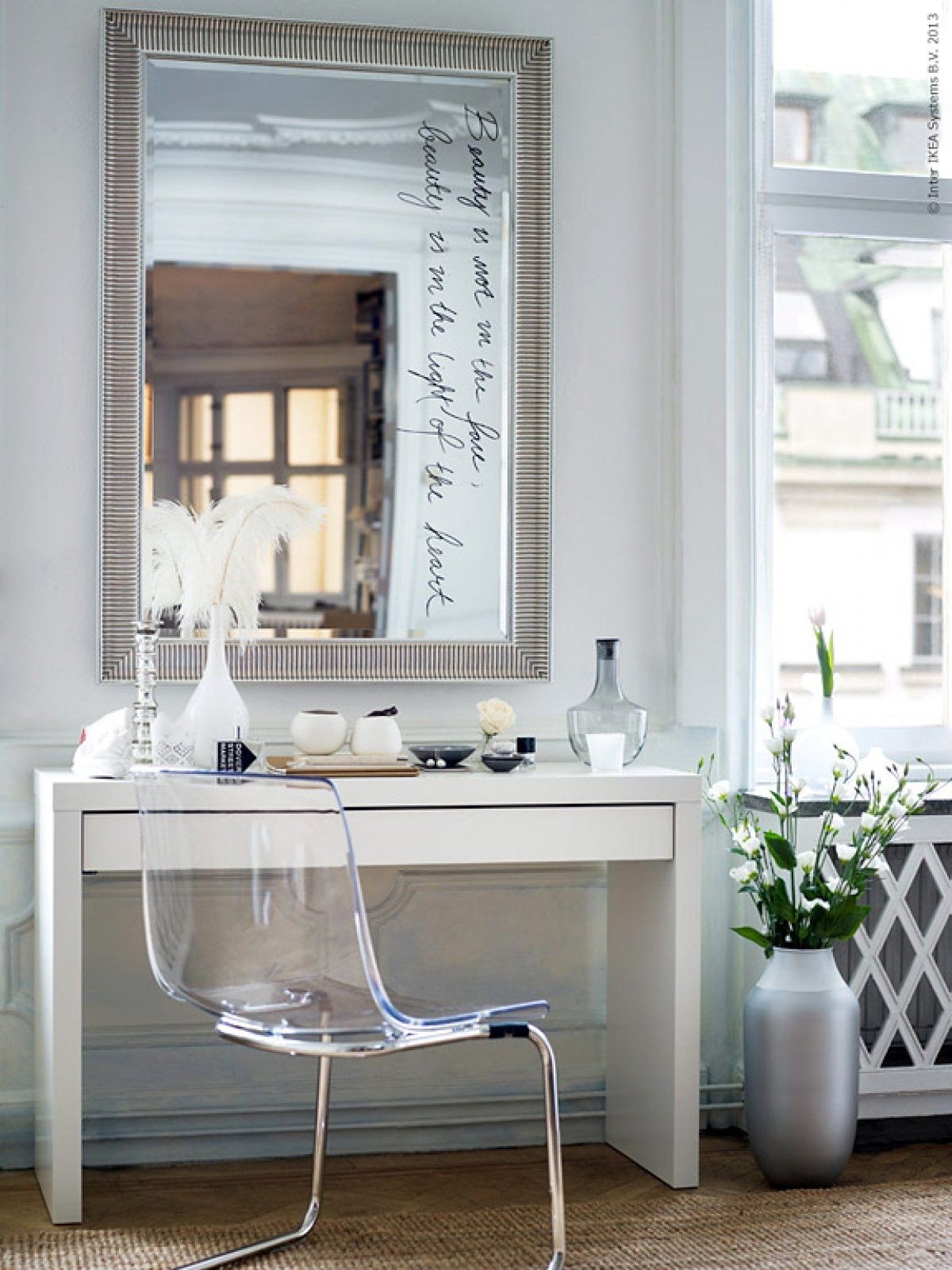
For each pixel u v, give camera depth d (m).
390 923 3.13
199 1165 3.00
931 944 3.18
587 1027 3.22
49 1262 2.44
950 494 3.54
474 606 3.18
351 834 2.69
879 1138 3.21
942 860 3.25
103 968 3.00
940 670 3.53
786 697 3.00
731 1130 3.25
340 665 3.09
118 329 3.00
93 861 2.60
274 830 2.16
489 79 3.18
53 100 3.02
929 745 3.54
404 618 3.16
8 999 2.95
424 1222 2.65
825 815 2.87
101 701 3.03
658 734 3.25
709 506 3.24
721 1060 3.26
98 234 3.02
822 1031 2.80
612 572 3.27
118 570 3.00
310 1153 3.08
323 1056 2.20
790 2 3.47
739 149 3.30
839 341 3.50
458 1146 3.13
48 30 3.02
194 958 2.23
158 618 3.02
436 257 3.18
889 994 3.17
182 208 3.07
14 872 2.96
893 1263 2.47
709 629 3.23
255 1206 2.74
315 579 3.14
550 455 3.19
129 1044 3.01
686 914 2.83
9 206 2.99
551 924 3.21
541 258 3.18
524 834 2.76
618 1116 3.11
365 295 3.16
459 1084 3.15
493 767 2.90
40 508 3.01
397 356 3.17
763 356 3.39
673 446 3.28
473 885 3.17
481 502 3.19
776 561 3.47
